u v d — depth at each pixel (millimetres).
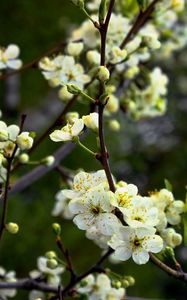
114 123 596
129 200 346
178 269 372
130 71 572
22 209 1054
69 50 520
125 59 495
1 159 391
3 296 511
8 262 1024
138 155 1336
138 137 1357
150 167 1357
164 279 1260
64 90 500
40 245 1037
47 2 1183
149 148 1363
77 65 504
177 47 683
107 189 357
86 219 347
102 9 362
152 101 620
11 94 1251
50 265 443
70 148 582
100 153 350
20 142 383
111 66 500
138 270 1082
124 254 350
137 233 348
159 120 1394
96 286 473
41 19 1192
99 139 348
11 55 536
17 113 1260
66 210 563
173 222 404
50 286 498
